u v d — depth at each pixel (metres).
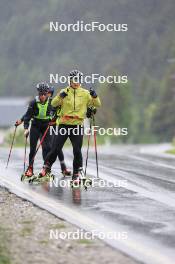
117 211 29.38
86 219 27.48
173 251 22.44
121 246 22.98
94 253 22.06
